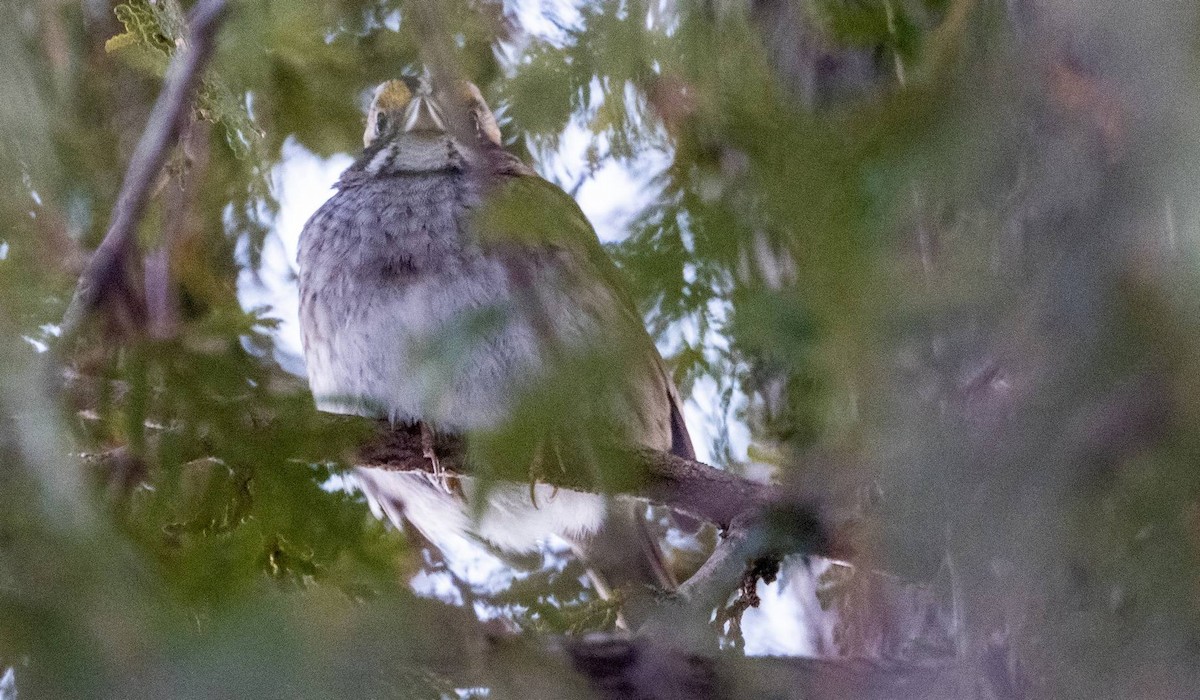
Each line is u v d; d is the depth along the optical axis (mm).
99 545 4961
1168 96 3547
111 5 9648
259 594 4594
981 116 4023
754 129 4281
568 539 9625
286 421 6359
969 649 4941
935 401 4383
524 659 5484
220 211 9750
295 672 4363
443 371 5609
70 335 6172
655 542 9789
